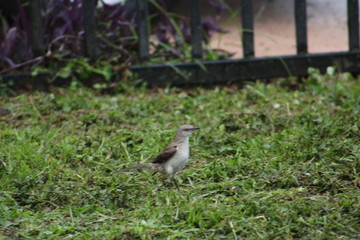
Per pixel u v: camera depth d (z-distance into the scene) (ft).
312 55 53.47
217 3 56.95
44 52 50.60
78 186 30.42
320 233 24.39
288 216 25.71
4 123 42.09
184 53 55.36
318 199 27.84
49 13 51.88
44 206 28.89
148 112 44.91
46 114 44.42
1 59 50.93
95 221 26.81
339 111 42.34
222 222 25.82
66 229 25.75
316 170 31.40
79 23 52.01
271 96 48.70
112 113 43.27
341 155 33.45
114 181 31.30
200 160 34.81
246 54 53.42
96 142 36.86
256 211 26.63
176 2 74.38
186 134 30.63
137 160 34.47
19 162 33.24
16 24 52.13
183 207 27.40
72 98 47.34
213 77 52.54
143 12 51.31
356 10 53.62
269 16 72.90
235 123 40.91
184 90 52.13
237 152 34.19
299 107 44.91
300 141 35.70
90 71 50.44
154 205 28.71
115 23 52.60
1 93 48.34
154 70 51.60
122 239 24.86
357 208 26.32
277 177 31.09
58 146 36.04
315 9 76.43
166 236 25.04
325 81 51.13
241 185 30.25
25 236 25.08
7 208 27.68
